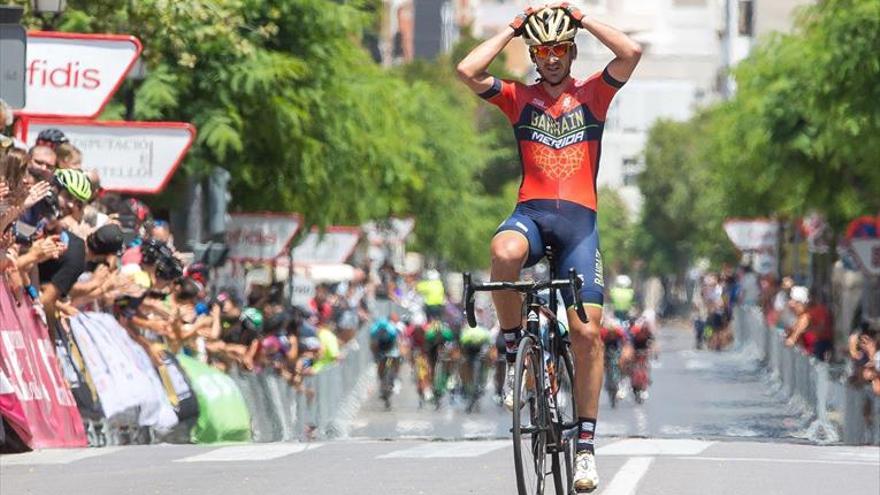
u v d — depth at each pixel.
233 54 52.03
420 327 65.69
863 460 25.81
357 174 63.12
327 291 78.19
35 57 36.84
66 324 29.94
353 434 49.12
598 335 19.17
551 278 19.42
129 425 31.33
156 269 35.00
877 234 60.53
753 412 58.09
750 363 97.25
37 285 28.66
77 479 22.20
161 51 46.59
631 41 19.12
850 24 56.75
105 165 38.66
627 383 70.06
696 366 94.50
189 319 38.53
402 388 75.50
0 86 31.84
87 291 30.81
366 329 76.62
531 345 18.17
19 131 36.28
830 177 72.31
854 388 41.75
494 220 158.75
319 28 57.25
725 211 110.31
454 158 117.44
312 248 74.94
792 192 73.19
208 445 27.78
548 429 18.55
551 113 19.30
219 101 52.22
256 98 53.88
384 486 21.09
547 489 18.91
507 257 18.91
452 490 20.70
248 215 58.50
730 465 23.97
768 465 24.12
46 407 27.83
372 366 78.56
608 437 30.14
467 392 61.06
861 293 77.31
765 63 73.31
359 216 73.25
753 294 116.38
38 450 26.75
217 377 35.53
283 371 46.38
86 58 36.94
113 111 48.84
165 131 38.75
